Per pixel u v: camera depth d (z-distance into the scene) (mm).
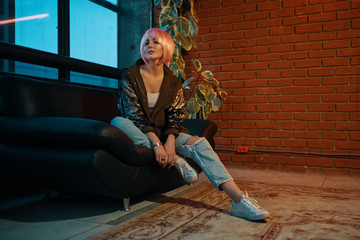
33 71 2670
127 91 2018
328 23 3373
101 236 1474
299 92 3488
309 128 3449
